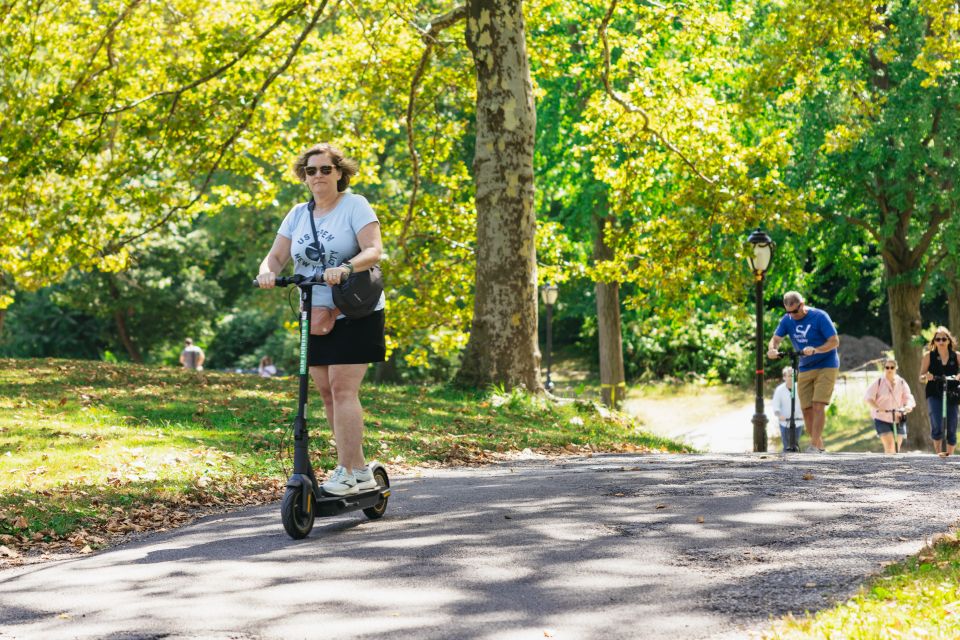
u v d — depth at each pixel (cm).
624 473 1129
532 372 2095
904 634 500
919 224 3259
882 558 678
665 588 619
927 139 3061
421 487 1086
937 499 889
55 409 1590
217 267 6525
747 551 709
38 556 843
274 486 1162
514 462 1448
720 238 2808
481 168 2092
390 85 2778
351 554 726
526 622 556
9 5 2284
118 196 2367
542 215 3872
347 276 792
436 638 533
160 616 587
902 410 2142
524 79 2092
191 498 1067
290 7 2347
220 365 6488
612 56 3100
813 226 3362
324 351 816
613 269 2780
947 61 2480
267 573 680
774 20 2697
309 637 539
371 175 2795
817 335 1741
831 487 968
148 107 2542
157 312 5659
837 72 3098
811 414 1767
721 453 1506
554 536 770
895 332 3409
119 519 973
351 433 828
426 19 2873
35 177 2316
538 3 2814
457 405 1931
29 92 2312
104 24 2539
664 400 4866
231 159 2420
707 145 2681
